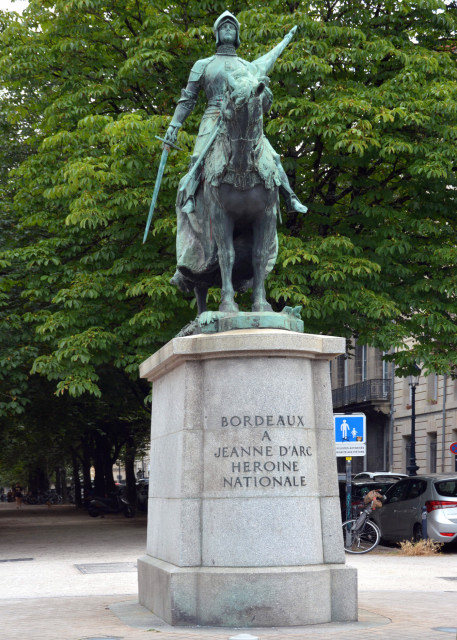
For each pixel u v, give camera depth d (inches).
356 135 724.7
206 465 338.0
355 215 815.7
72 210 777.6
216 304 721.0
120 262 778.8
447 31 861.2
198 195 380.2
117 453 1961.1
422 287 793.6
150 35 809.5
